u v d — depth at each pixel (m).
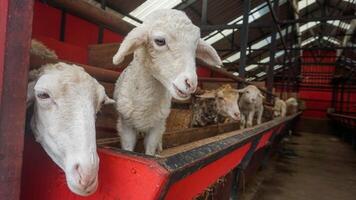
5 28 0.77
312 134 16.25
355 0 11.66
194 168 1.00
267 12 11.41
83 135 0.81
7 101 0.79
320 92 19.72
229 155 1.65
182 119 2.69
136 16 8.15
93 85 0.93
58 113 0.83
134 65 1.34
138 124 1.37
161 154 1.61
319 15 15.51
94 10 1.76
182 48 1.19
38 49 1.15
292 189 4.92
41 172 1.00
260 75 22.89
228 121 3.68
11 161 0.81
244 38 5.17
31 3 0.82
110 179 0.86
